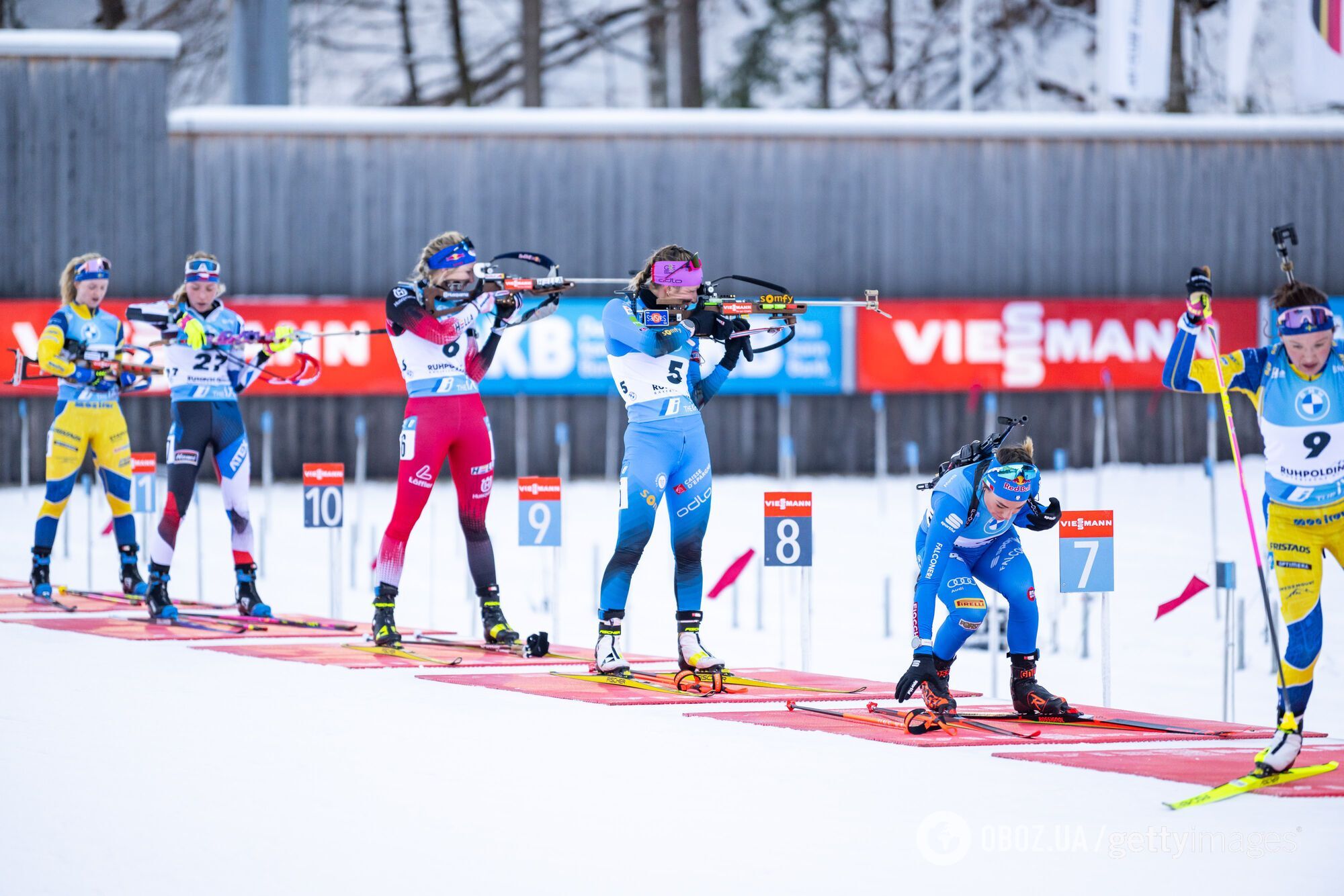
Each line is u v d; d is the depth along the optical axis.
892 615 29.83
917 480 57.78
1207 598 31.22
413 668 19.50
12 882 9.98
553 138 56.47
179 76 101.25
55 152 53.88
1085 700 21.58
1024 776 13.27
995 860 10.47
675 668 19.95
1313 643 13.48
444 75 107.06
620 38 106.88
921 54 104.56
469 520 21.66
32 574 26.27
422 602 30.36
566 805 12.06
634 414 18.62
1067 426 59.19
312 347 54.25
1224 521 44.28
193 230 54.84
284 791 12.50
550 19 105.81
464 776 13.09
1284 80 97.88
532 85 92.44
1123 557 37.09
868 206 58.12
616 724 15.66
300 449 55.06
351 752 14.05
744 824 11.49
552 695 17.42
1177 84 95.19
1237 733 15.59
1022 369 58.12
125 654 20.27
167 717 15.68
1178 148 59.94
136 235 54.47
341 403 55.34
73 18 99.44
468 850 10.74
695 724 15.74
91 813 11.77
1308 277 61.00
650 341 17.88
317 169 55.53
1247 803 12.24
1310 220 60.88
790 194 57.75
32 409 54.12
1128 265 59.94
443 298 21.03
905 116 58.06
